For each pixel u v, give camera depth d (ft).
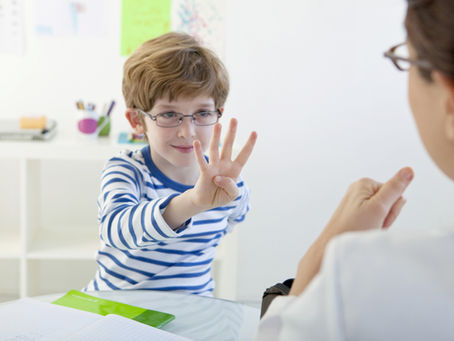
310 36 8.25
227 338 2.94
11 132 6.81
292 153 8.54
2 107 8.06
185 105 4.16
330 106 8.45
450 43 1.27
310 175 8.62
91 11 7.93
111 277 4.43
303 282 1.86
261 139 8.46
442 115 1.37
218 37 8.16
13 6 7.81
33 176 7.46
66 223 8.51
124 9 7.95
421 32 1.34
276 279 8.87
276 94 8.36
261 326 1.71
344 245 1.36
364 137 8.57
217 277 8.22
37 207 7.87
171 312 3.23
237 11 8.12
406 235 1.35
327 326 1.32
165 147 4.25
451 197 8.80
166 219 3.43
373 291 1.28
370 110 8.50
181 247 4.39
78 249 7.38
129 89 4.42
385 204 1.90
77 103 7.16
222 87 4.42
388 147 8.61
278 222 8.72
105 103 7.61
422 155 8.66
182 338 2.68
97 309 3.07
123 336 2.62
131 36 8.02
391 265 1.29
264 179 8.58
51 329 2.72
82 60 8.04
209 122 4.32
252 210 8.66
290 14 8.17
